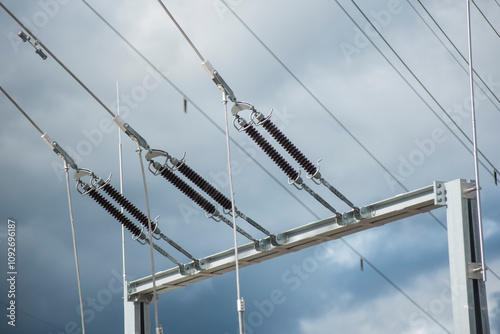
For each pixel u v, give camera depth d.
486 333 12.92
